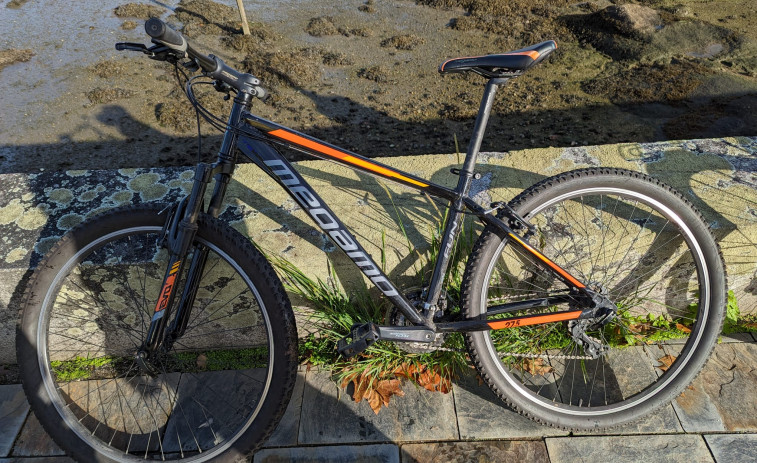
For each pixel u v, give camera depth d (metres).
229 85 1.51
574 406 1.84
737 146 2.32
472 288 1.74
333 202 2.15
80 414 1.96
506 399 1.81
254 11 5.98
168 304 1.61
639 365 2.08
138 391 2.05
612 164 2.25
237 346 2.20
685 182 2.13
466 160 1.60
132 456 1.73
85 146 3.96
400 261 2.03
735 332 2.18
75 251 1.67
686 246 2.00
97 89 4.61
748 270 2.07
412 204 2.14
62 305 1.97
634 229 1.97
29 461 1.82
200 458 1.71
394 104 4.34
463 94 4.43
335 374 2.06
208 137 4.02
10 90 4.66
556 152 2.33
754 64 4.64
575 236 1.98
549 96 4.39
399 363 2.08
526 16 5.64
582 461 1.78
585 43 5.12
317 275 2.03
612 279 2.11
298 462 1.81
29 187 2.20
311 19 5.76
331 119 4.17
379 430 1.90
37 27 5.72
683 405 1.93
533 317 1.77
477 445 1.84
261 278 1.59
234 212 2.09
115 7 6.13
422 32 5.45
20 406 1.98
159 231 1.66
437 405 1.97
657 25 5.13
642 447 1.81
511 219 1.68
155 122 4.20
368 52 5.11
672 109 4.16
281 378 1.64
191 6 5.97
